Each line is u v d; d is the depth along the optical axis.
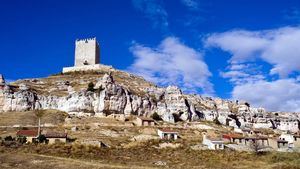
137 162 89.56
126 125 154.38
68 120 156.12
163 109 187.88
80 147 106.31
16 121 152.50
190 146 121.88
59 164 76.06
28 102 174.25
